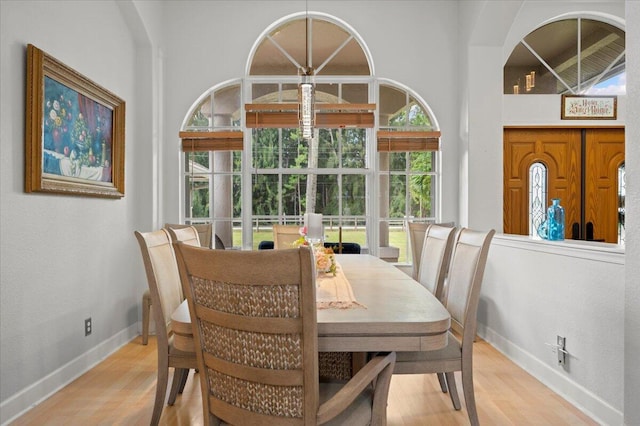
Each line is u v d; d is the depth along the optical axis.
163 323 1.99
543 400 2.53
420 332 1.46
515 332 3.19
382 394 1.48
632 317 1.99
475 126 4.19
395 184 4.61
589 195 4.57
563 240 2.85
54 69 2.64
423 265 2.87
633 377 1.98
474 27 4.02
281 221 4.60
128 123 3.85
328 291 1.95
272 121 4.49
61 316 2.78
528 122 4.46
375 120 4.54
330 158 4.62
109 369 3.07
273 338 1.20
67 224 2.86
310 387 1.19
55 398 2.58
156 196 4.19
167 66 4.45
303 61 4.61
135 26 3.84
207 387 1.35
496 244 3.50
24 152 2.44
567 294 2.55
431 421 2.28
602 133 4.57
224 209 4.57
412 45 4.52
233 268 1.18
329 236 4.62
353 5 4.50
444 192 4.50
